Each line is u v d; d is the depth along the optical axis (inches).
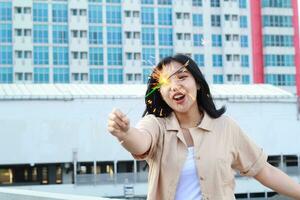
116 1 2778.1
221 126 101.3
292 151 1953.7
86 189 1651.1
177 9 2856.8
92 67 2719.0
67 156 1772.9
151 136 96.1
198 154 96.8
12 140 1740.9
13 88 1891.0
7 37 2630.4
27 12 2655.0
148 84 103.4
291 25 3034.0
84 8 2723.9
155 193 98.0
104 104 1801.2
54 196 179.0
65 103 1786.4
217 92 1979.6
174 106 99.9
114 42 2758.4
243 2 2974.9
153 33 2822.3
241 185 1683.1
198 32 2891.2
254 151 103.8
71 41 2699.3
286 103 1969.7
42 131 1763.0
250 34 2974.9
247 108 1937.7
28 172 2146.9
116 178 1663.4
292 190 106.3
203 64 2881.4
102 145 1800.0
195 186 96.6
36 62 2655.0
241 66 2940.5
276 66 2992.1
